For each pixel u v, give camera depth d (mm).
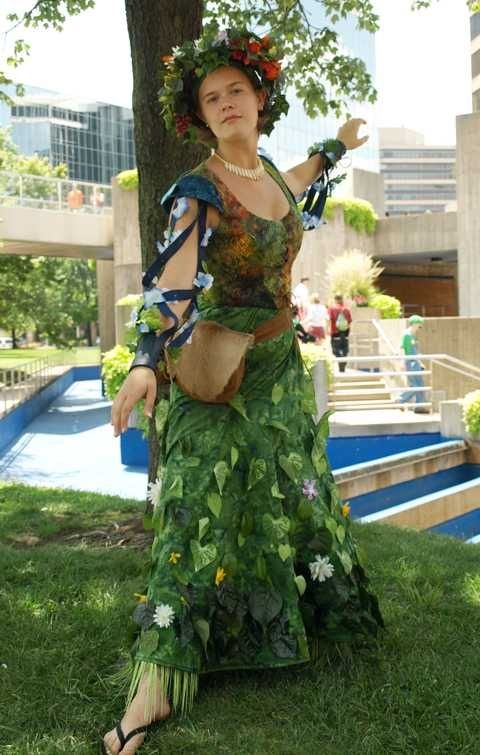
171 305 2676
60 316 44625
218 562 2975
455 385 15391
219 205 2869
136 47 5504
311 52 8188
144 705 2834
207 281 2762
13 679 3268
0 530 6484
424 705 2973
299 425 3182
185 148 5535
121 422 2576
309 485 3152
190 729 2848
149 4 5426
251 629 3037
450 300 34812
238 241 2961
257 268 3020
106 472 13945
